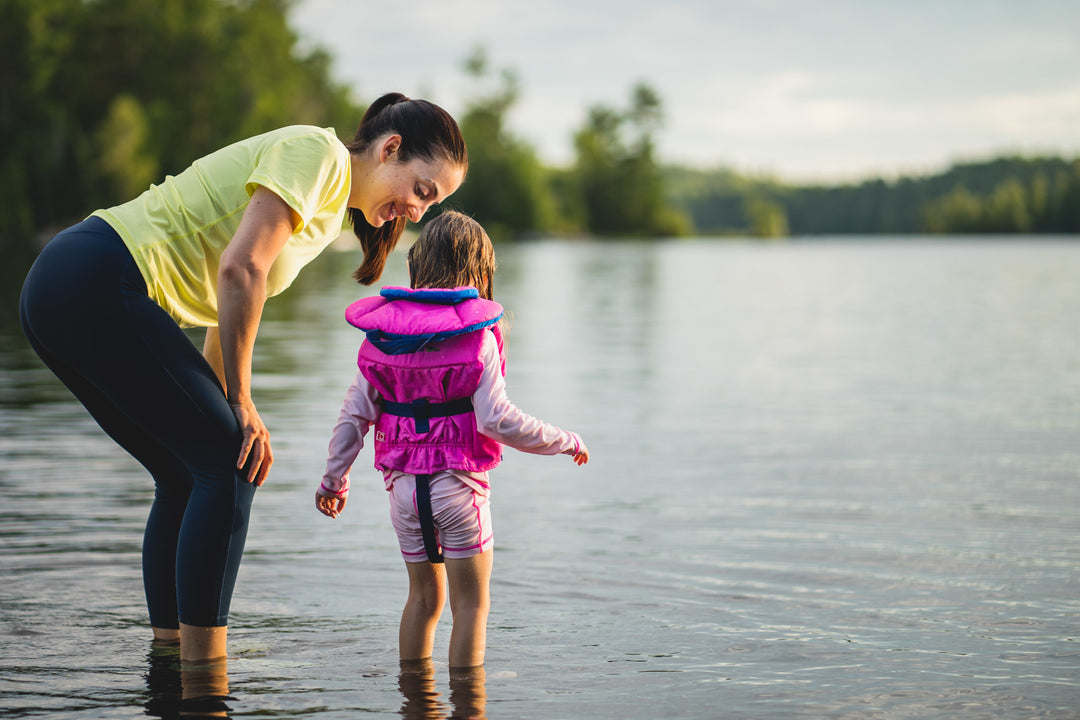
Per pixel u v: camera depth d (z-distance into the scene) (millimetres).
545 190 86500
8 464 5184
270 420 6484
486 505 2762
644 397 7770
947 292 21844
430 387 2727
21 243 41781
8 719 2238
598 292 21562
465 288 2789
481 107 82438
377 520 4168
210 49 55344
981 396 7906
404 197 2861
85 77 52938
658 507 4438
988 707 2326
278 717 2270
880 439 6148
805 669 2584
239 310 2555
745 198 138375
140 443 2809
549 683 2502
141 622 2971
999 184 125688
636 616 3023
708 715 2287
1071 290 22281
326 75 72000
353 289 21250
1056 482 4961
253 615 3055
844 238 130750
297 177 2611
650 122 93812
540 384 8438
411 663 2660
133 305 2533
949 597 3195
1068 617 3000
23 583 3314
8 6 49250
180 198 2631
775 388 8305
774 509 4398
